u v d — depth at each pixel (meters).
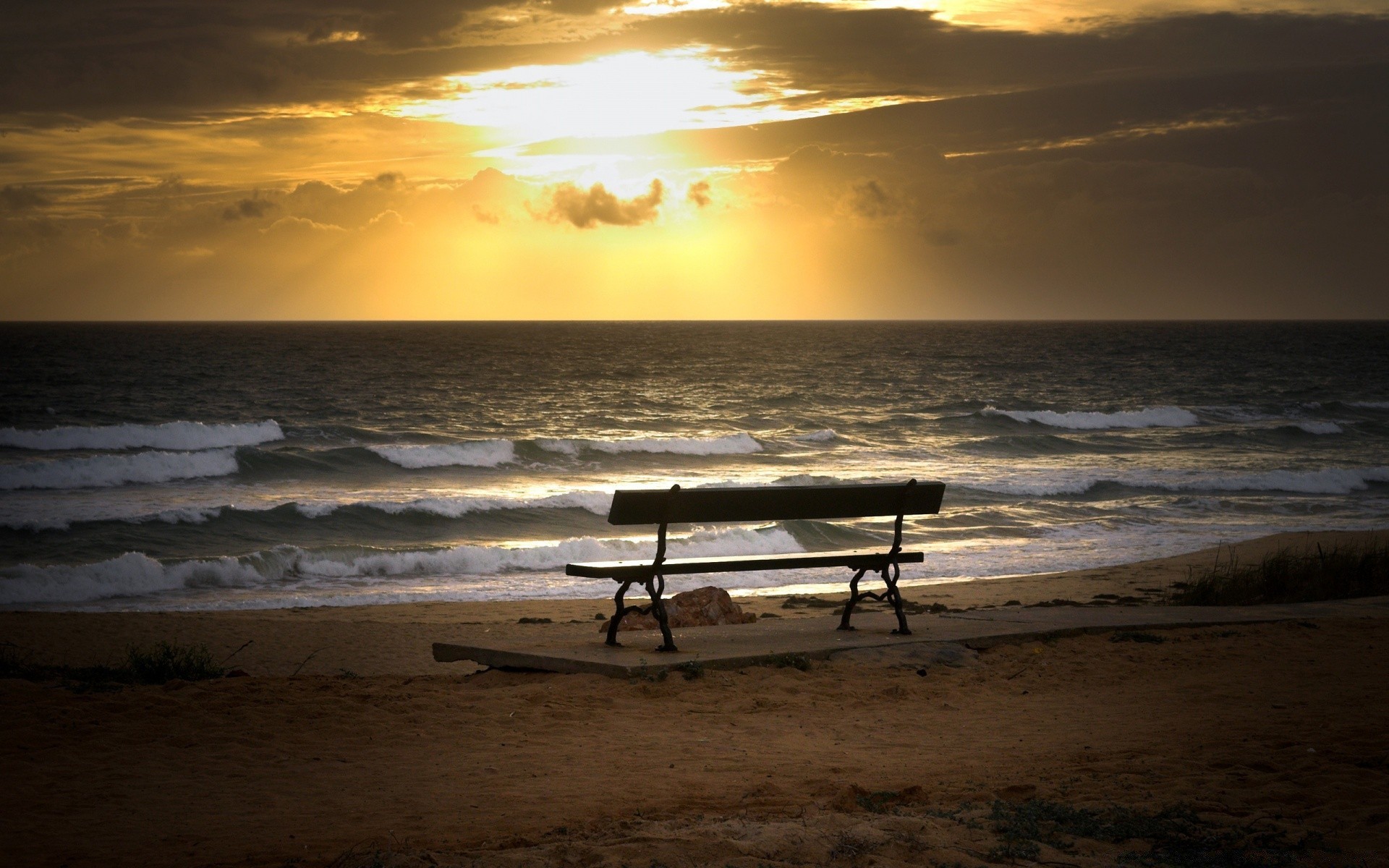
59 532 21.38
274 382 70.38
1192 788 4.70
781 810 4.38
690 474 32.81
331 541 22.06
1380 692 7.13
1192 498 29.16
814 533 23.64
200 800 4.78
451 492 28.55
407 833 4.21
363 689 7.38
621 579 8.02
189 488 28.25
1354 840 3.89
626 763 5.36
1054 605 12.11
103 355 101.25
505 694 7.02
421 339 164.88
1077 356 113.62
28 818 4.49
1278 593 13.37
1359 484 31.69
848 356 113.75
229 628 13.43
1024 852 3.72
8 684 7.45
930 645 8.39
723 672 7.57
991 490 29.25
